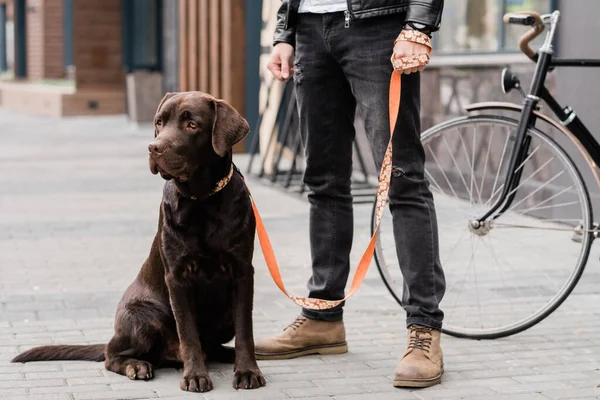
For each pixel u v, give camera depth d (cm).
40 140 2391
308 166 599
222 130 508
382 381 558
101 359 588
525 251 854
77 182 1550
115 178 1605
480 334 646
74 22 3528
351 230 609
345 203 605
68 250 991
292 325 613
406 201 564
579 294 766
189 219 523
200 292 546
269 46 1606
